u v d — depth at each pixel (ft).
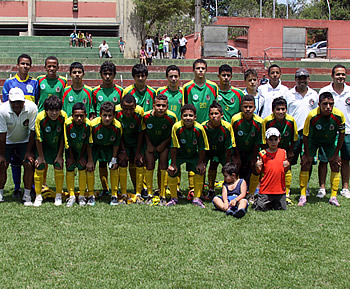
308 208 20.49
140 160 21.75
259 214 19.27
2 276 12.72
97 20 95.86
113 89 22.94
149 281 12.44
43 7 95.35
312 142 21.57
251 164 22.39
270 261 13.84
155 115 20.90
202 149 20.89
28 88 22.88
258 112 24.30
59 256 14.15
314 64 81.46
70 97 22.71
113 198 21.12
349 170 23.53
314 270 13.19
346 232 16.66
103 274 12.87
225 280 12.52
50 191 22.41
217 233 16.38
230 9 184.96
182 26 152.87
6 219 18.12
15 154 22.53
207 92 22.99
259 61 82.38
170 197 23.09
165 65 78.02
